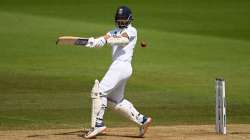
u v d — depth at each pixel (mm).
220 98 43406
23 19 128625
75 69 83688
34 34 112250
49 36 110562
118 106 41344
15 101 63125
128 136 42562
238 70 84375
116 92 41188
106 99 40719
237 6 149625
